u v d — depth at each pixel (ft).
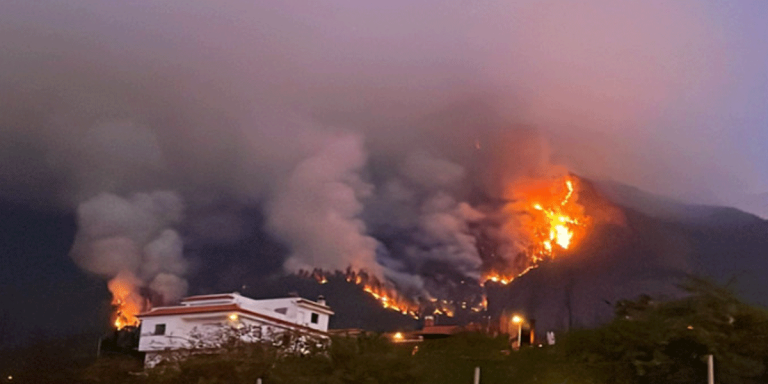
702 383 37.09
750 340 37.47
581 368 41.81
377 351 52.80
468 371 47.91
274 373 55.31
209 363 59.36
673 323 39.14
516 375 45.50
